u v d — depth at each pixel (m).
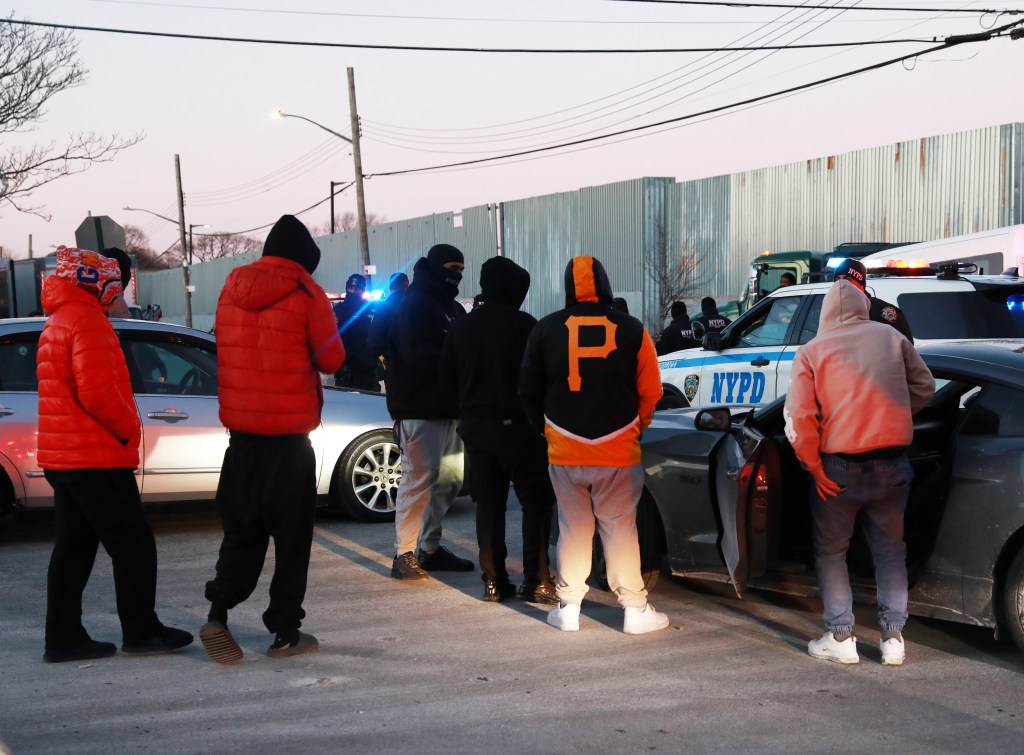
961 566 4.86
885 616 4.90
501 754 3.92
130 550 5.09
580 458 5.36
